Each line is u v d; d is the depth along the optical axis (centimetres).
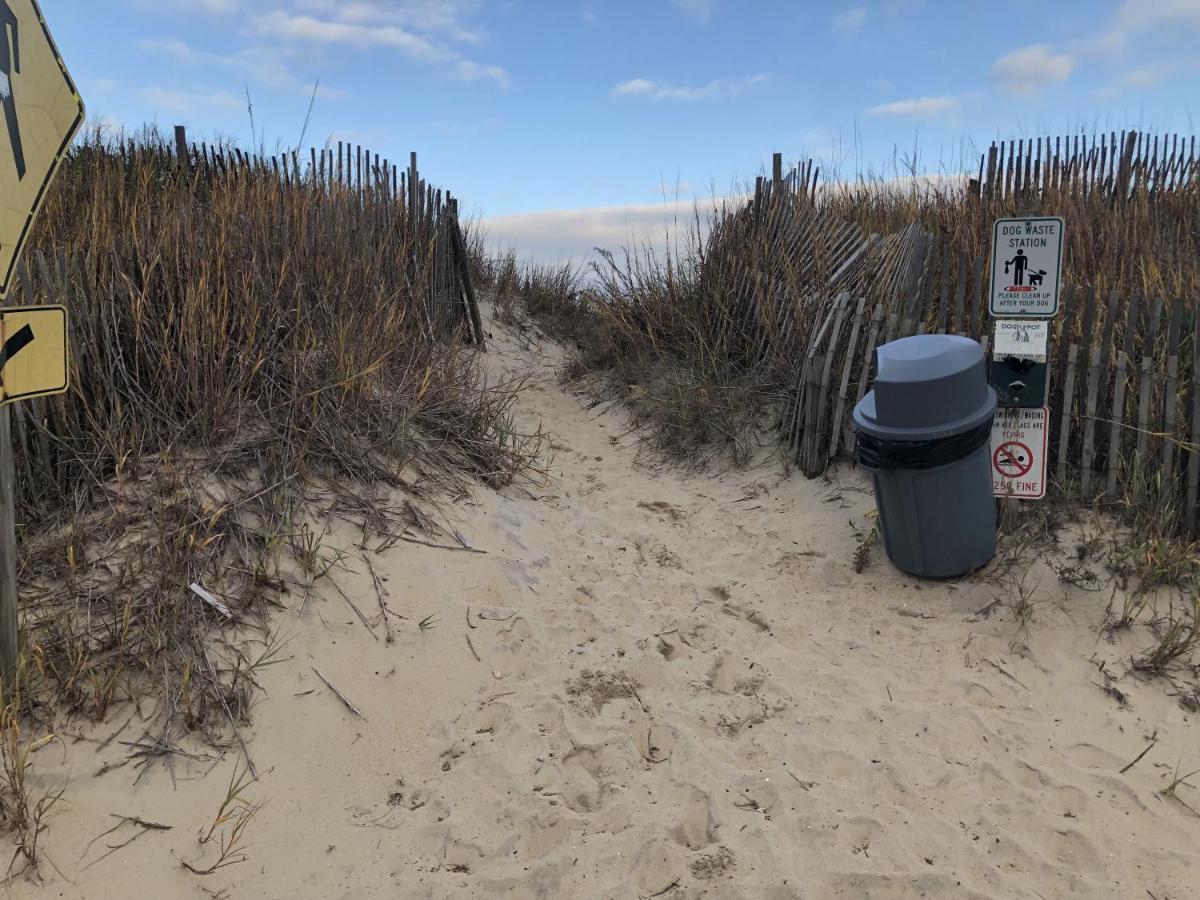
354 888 245
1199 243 663
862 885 243
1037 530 412
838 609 406
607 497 560
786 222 700
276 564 348
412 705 323
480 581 402
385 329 524
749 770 296
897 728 318
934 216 784
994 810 275
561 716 322
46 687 278
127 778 261
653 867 251
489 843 262
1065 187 752
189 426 400
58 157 264
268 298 467
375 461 445
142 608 311
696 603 420
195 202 540
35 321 259
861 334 531
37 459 354
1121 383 405
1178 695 323
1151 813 271
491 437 545
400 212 704
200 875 240
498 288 978
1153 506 396
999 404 401
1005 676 346
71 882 230
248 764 277
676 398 645
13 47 246
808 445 533
